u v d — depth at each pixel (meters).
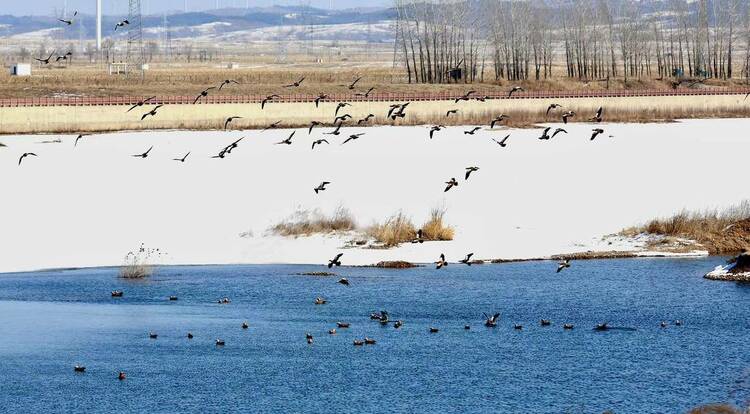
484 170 92.62
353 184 86.62
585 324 56.59
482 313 58.53
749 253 66.25
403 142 108.06
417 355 51.34
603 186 87.88
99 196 81.69
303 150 100.88
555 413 43.94
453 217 78.62
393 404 45.03
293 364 50.06
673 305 60.00
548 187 87.19
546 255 71.44
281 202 80.75
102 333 54.62
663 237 74.81
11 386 47.22
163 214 78.00
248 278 65.88
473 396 45.97
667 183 89.31
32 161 92.38
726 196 84.94
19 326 55.62
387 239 73.12
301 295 62.06
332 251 71.62
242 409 44.66
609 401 45.47
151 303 60.34
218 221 76.81
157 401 45.59
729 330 55.59
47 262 68.81
